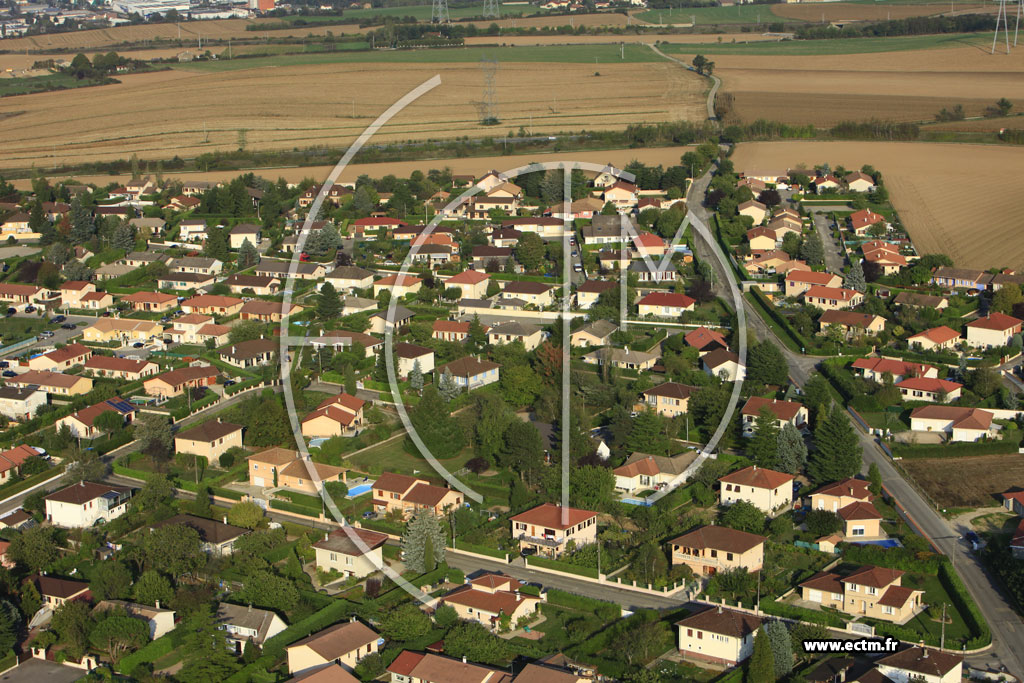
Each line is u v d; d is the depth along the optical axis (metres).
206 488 157.12
